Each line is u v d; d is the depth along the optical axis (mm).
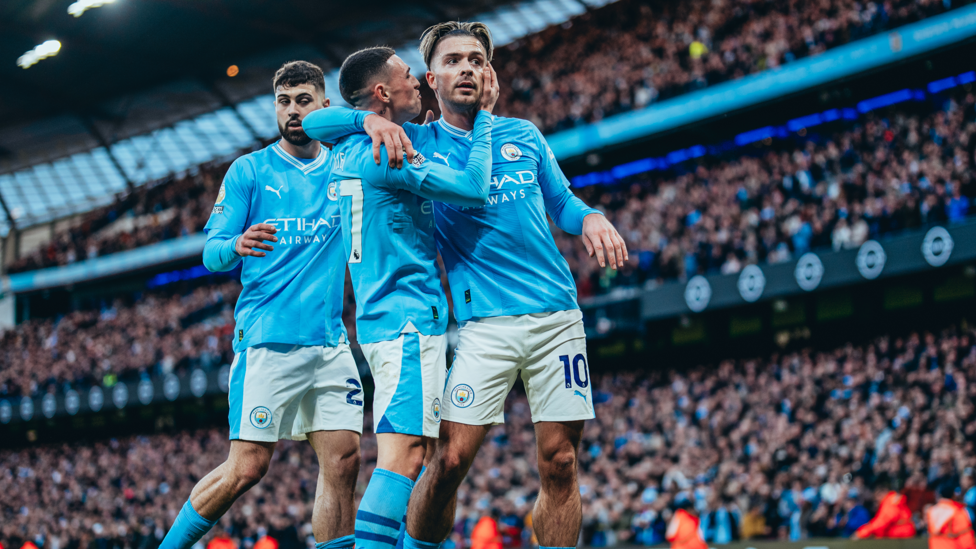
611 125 20641
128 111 35844
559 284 3365
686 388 17625
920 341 16297
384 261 3258
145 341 28844
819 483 12719
